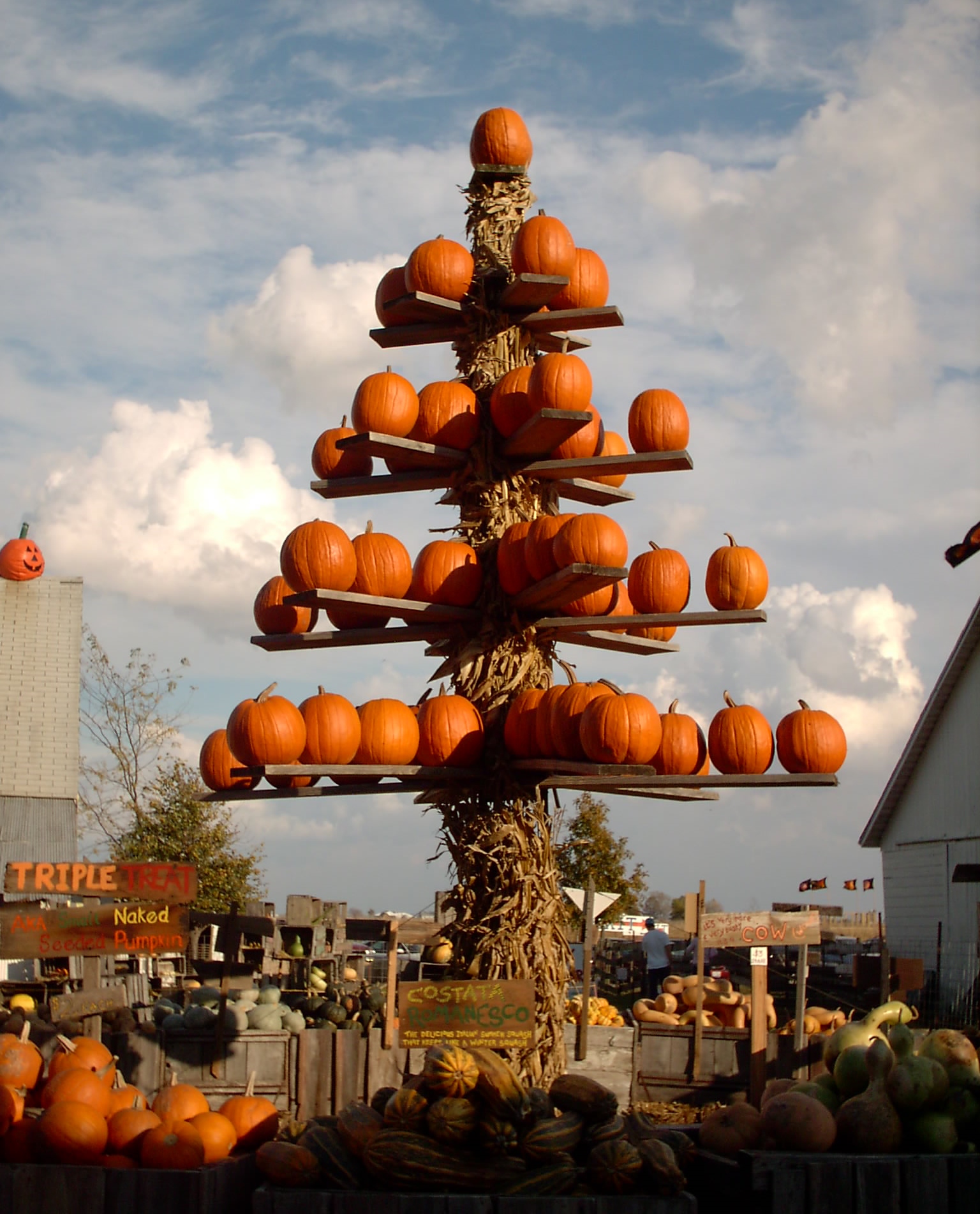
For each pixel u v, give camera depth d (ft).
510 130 28.68
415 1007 21.34
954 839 76.28
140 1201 17.28
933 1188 16.49
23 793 81.05
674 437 26.96
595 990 53.11
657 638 28.30
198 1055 31.30
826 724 25.30
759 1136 18.06
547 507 28.12
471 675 26.02
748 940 31.01
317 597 24.64
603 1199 16.20
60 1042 22.57
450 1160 17.03
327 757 24.73
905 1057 18.29
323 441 28.17
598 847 83.05
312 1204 16.44
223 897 79.51
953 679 77.00
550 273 27.07
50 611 90.99
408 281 27.89
